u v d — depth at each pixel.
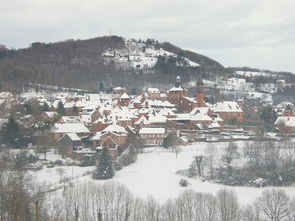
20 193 167.62
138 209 190.12
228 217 184.88
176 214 192.38
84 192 199.62
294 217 193.00
